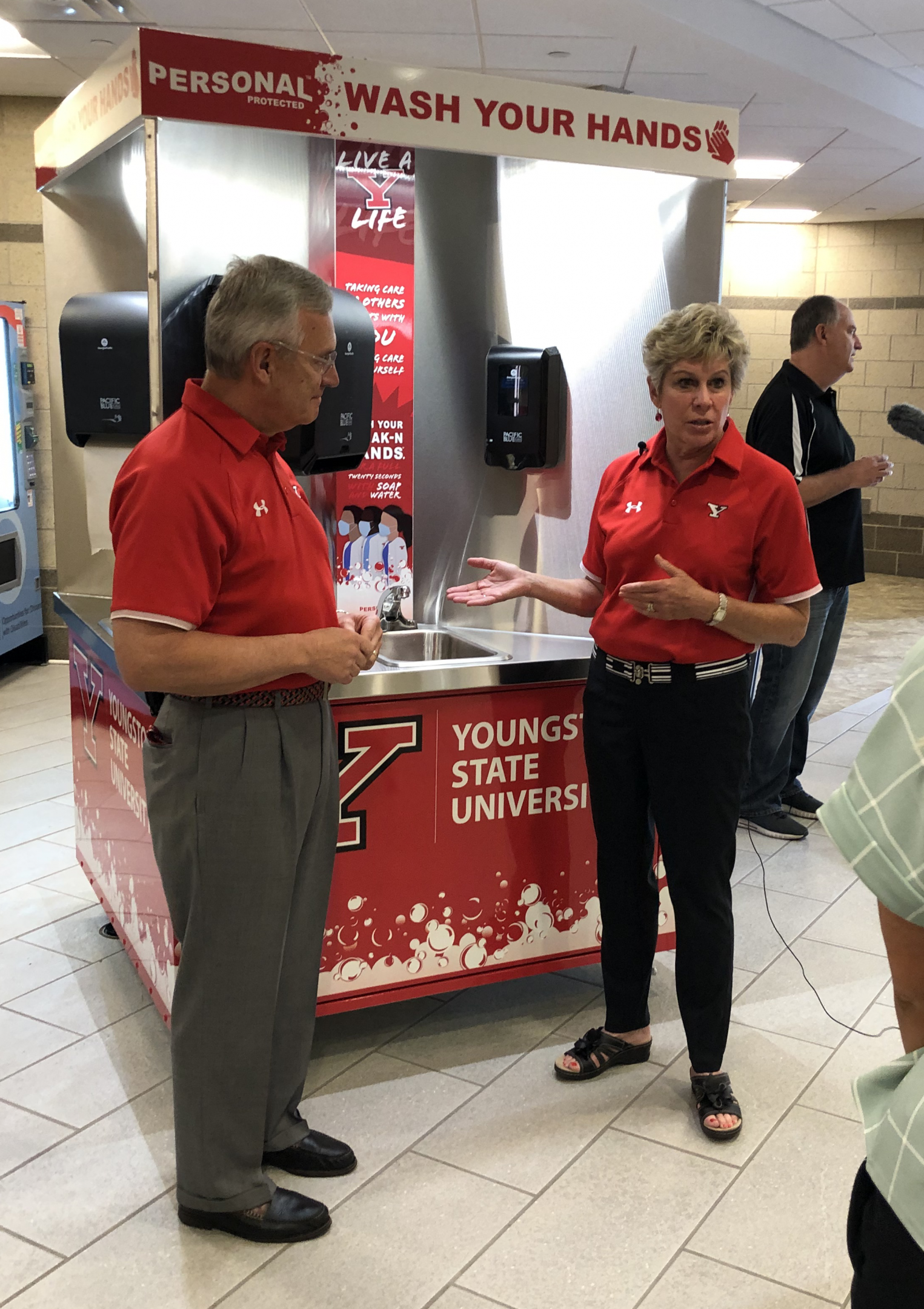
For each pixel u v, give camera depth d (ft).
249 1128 6.34
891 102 21.57
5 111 19.61
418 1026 8.81
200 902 6.02
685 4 16.19
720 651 7.14
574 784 8.53
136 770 8.15
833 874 11.95
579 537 9.44
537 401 8.92
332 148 8.23
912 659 3.18
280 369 5.80
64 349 8.52
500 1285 6.00
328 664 5.97
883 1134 3.24
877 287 34.76
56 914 10.67
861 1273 3.43
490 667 7.98
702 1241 6.37
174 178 7.36
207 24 16.79
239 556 5.85
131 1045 8.41
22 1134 7.32
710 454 7.16
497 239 8.90
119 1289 5.97
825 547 12.14
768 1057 8.33
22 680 19.48
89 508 8.95
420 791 7.98
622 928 7.95
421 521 9.27
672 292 9.27
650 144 8.73
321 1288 5.98
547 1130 7.41
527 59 18.52
